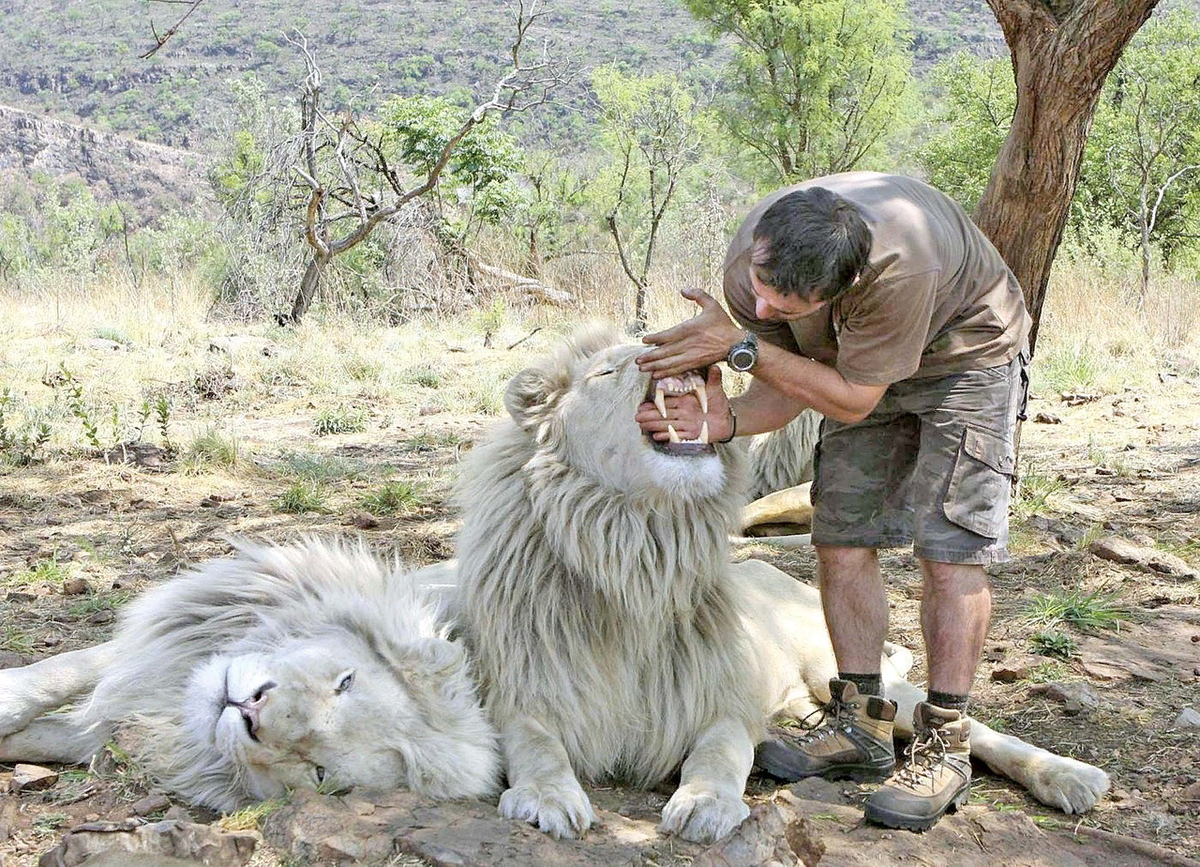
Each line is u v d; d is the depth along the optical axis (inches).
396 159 899.4
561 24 4987.7
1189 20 916.6
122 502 257.8
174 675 133.4
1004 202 222.8
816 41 1035.9
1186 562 227.6
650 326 634.2
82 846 105.2
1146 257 617.0
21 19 6579.7
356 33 5211.6
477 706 132.6
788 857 106.5
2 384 395.9
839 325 131.3
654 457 130.0
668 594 134.4
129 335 526.9
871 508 144.0
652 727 137.0
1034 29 211.3
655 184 914.1
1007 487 138.6
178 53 5438.0
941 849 121.3
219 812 123.3
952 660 134.1
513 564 135.0
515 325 629.6
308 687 118.6
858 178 134.2
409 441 349.1
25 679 133.9
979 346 137.3
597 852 113.4
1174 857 119.5
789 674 161.2
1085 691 163.0
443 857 108.3
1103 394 422.3
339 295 670.5
